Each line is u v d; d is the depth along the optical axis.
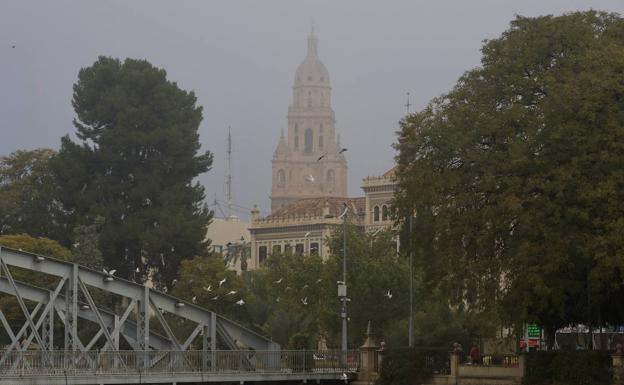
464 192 153.38
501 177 151.25
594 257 137.88
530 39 157.12
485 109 155.50
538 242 144.38
